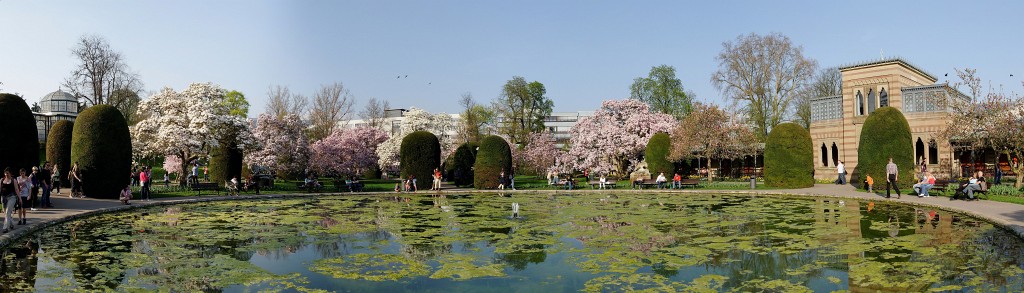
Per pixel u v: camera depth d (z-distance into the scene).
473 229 18.73
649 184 40.88
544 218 21.78
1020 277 11.02
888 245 14.66
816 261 12.80
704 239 16.12
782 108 52.94
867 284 10.66
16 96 26.28
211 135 39.22
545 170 60.72
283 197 34.44
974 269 11.76
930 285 10.54
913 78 43.47
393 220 21.48
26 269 12.63
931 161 40.03
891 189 32.81
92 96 57.97
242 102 80.31
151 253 14.59
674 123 50.19
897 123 32.94
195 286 11.15
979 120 32.28
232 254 14.47
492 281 11.41
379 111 89.00
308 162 50.78
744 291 10.27
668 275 11.62
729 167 55.53
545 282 11.23
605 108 51.16
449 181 60.09
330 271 12.39
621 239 16.28
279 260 13.66
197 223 20.75
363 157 59.06
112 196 29.56
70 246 15.62
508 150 41.94
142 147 41.41
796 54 51.28
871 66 41.84
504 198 32.94
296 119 49.66
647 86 69.19
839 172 40.59
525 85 77.56
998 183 33.19
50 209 23.69
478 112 89.62
